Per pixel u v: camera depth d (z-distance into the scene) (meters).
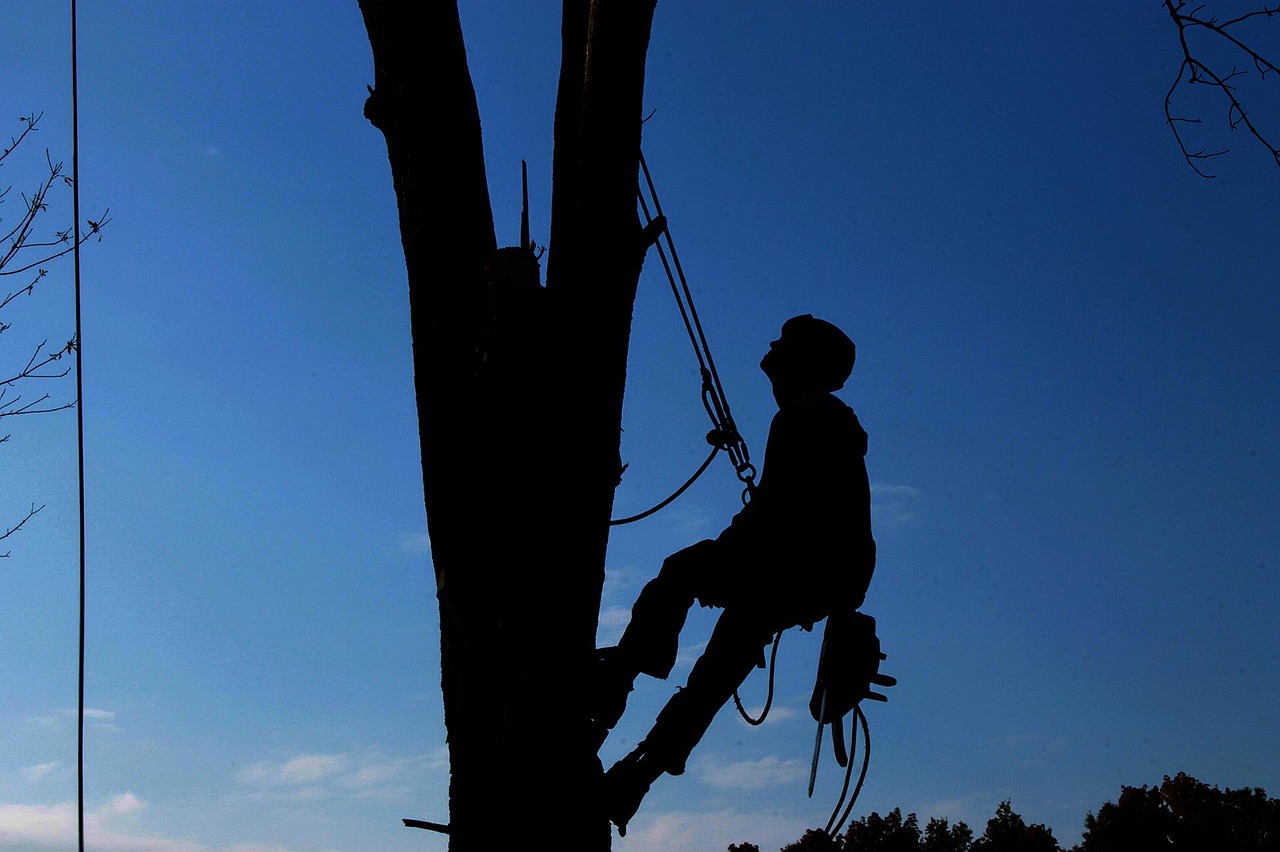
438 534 3.53
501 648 3.33
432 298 3.74
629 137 3.77
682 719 3.49
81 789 4.36
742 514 3.71
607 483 3.59
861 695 3.73
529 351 3.63
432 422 3.63
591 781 3.33
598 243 3.71
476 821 3.22
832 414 3.83
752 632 3.55
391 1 4.00
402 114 3.92
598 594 3.52
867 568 3.71
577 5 4.11
